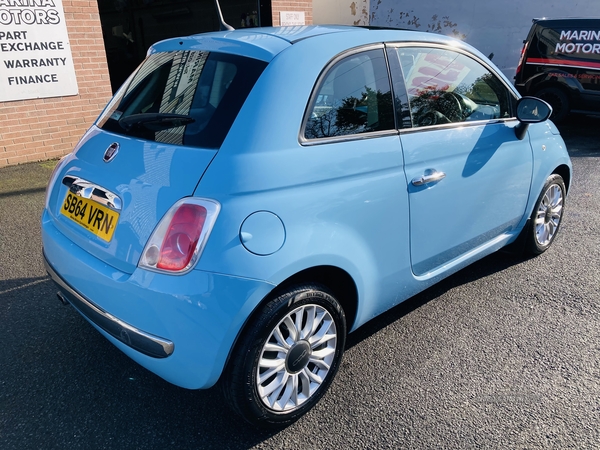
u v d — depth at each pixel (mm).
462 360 2842
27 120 6625
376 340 3031
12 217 4926
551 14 12188
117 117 2648
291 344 2264
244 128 2068
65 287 2420
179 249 1953
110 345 2977
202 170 2010
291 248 2098
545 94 9734
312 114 2246
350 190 2334
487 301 3482
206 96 2264
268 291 2049
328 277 2477
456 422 2385
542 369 2762
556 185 4035
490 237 3496
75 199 2490
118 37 12820
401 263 2719
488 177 3184
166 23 12039
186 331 1965
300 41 2332
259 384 2182
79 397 2549
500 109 3359
